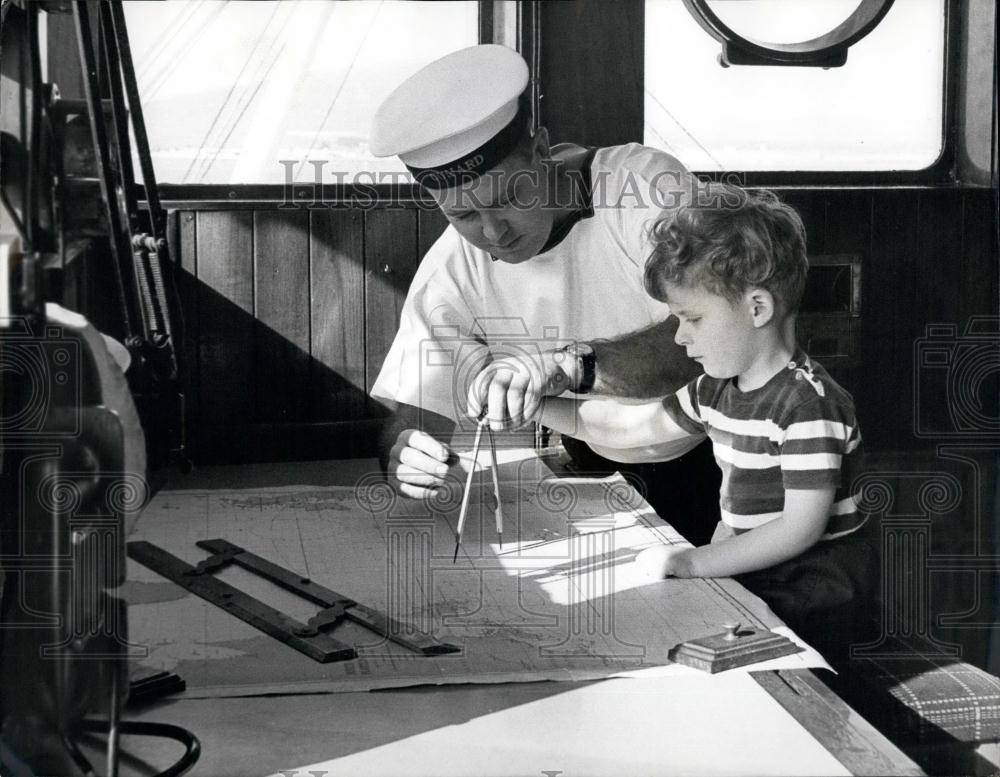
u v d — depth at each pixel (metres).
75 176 1.27
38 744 1.07
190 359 1.53
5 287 1.07
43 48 1.25
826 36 1.80
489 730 1.01
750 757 0.95
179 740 1.02
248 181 1.60
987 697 1.29
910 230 1.80
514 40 1.72
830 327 1.80
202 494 1.47
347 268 1.57
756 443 1.43
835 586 1.39
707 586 1.31
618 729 0.99
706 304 1.47
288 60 1.62
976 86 1.79
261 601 1.23
